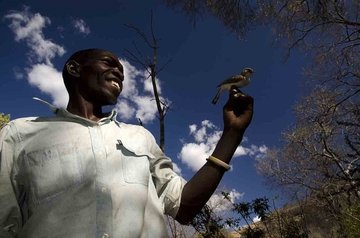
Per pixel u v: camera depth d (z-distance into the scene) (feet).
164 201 4.02
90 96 4.30
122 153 3.77
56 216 3.31
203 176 4.01
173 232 19.95
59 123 3.84
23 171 3.63
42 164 3.54
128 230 3.36
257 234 25.00
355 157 25.30
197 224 24.00
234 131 4.14
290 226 26.48
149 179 3.91
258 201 25.44
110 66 4.44
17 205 3.59
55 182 3.43
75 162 3.53
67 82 4.46
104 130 3.88
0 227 3.49
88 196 3.39
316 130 41.47
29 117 3.99
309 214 33.73
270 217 27.04
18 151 3.73
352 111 36.37
